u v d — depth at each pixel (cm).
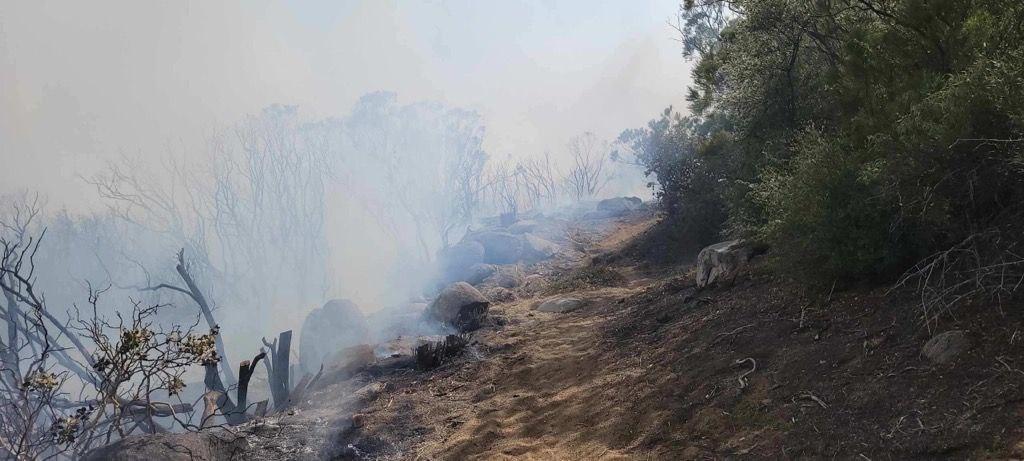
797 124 916
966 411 369
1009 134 447
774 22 908
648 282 1384
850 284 591
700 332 688
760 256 834
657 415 545
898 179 501
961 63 528
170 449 540
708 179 1529
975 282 461
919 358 435
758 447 438
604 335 855
